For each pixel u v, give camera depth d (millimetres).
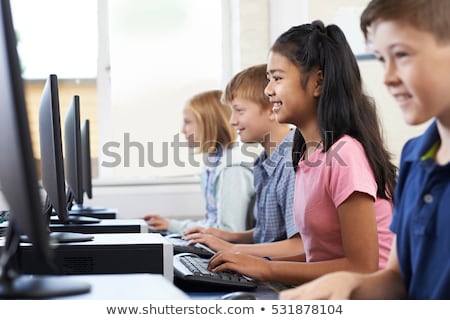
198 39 5027
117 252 2066
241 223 3559
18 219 1334
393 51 1292
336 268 2027
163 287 1523
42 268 1980
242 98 3021
